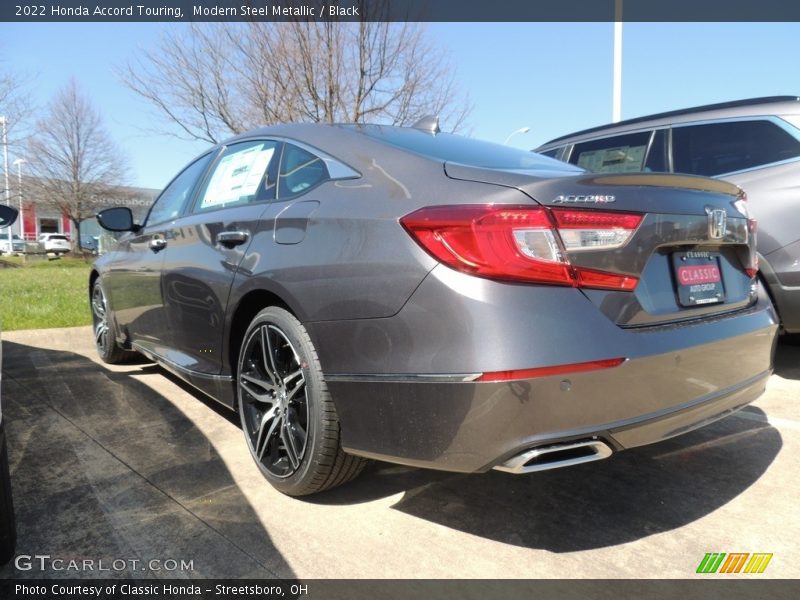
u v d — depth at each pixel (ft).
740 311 7.72
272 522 7.22
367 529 7.09
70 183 111.75
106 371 14.02
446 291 5.77
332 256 6.79
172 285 10.34
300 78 34.50
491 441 5.66
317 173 7.93
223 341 8.82
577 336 5.65
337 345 6.67
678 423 6.50
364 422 6.51
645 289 6.35
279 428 7.86
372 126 8.95
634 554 6.61
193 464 8.81
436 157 7.25
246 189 9.28
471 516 7.42
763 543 6.82
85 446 9.45
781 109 12.73
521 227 5.71
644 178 6.51
